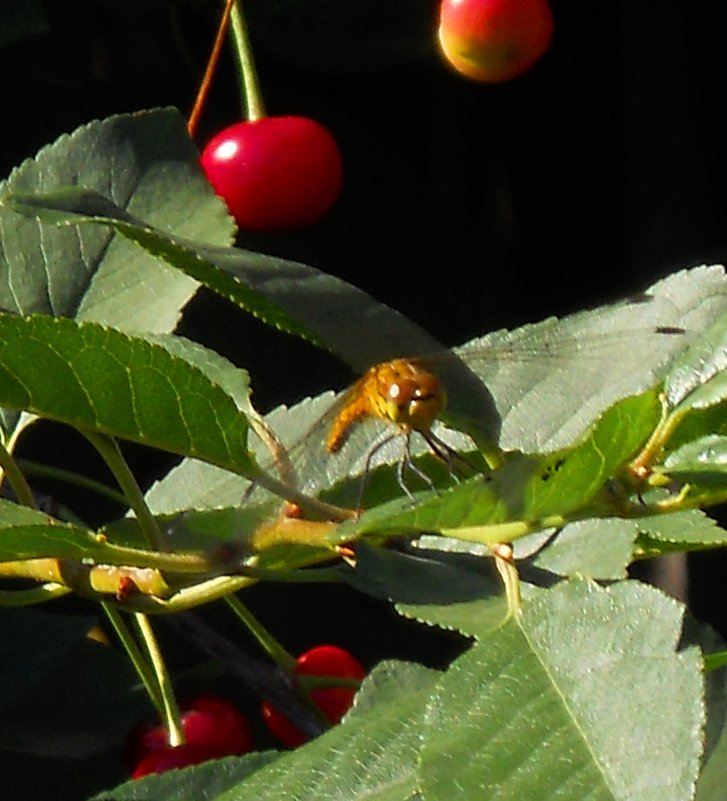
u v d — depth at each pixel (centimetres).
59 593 53
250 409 54
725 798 53
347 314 53
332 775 52
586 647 51
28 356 51
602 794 50
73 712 59
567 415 54
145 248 53
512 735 51
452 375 53
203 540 53
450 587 54
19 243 57
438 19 66
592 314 55
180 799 54
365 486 54
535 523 52
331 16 66
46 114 66
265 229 62
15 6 62
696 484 51
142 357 51
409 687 54
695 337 54
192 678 63
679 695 51
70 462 66
